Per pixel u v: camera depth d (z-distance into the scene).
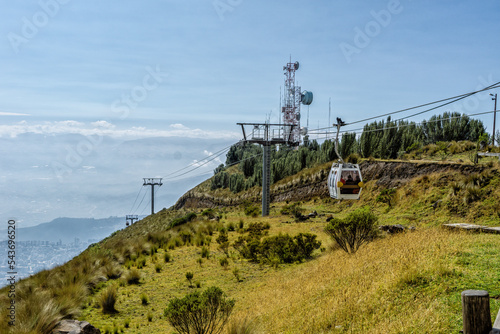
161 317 13.79
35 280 16.66
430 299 8.11
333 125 16.86
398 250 12.94
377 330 7.32
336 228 17.28
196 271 20.42
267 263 20.84
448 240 13.14
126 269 21.38
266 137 43.34
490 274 8.93
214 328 11.18
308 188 46.81
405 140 40.09
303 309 10.56
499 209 21.23
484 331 5.56
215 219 39.75
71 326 10.86
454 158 31.84
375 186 34.28
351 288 10.55
